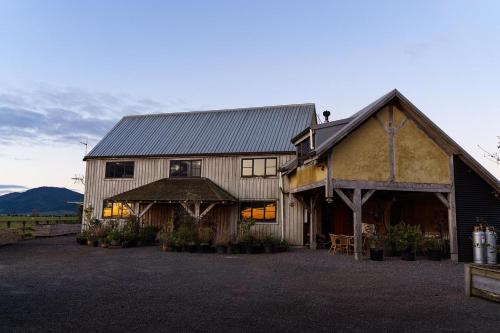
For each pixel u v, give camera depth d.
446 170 14.23
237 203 20.31
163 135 23.78
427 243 13.64
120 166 22.41
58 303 6.82
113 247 17.39
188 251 15.79
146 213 21.28
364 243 15.82
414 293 7.89
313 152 13.43
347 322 5.77
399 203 19.22
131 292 7.79
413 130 14.17
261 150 20.34
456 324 5.77
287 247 17.00
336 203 19.62
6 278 9.41
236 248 15.55
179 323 5.62
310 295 7.62
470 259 13.59
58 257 13.72
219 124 24.17
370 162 13.54
